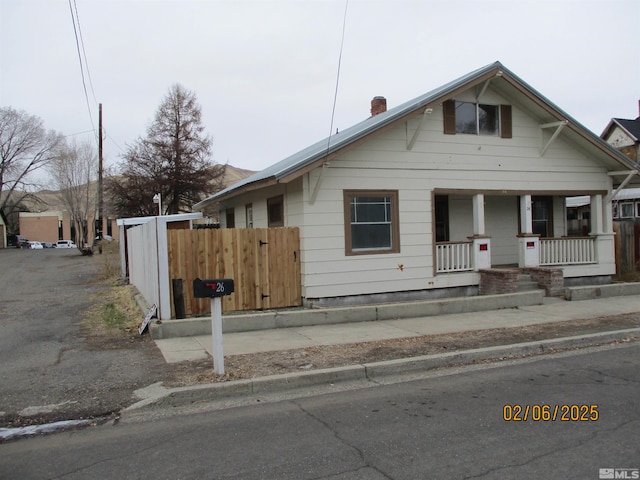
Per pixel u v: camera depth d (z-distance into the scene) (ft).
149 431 17.19
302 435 16.48
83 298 45.11
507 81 43.91
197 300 35.01
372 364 23.93
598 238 50.78
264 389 21.48
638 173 49.37
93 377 22.49
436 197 49.70
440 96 40.65
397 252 41.88
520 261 47.65
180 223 61.11
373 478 13.34
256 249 37.27
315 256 38.86
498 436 15.99
